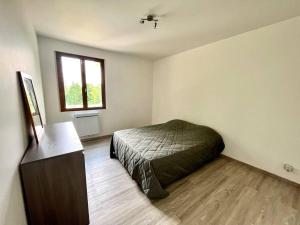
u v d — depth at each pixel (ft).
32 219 3.72
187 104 11.76
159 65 14.28
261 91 7.48
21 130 3.74
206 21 6.79
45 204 3.80
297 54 6.26
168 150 6.89
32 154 3.81
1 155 2.41
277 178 7.18
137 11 6.03
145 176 5.91
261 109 7.54
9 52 3.28
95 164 8.34
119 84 12.99
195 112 11.14
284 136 6.86
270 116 7.25
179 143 7.79
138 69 13.99
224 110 9.21
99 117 12.24
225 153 9.36
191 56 11.09
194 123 11.29
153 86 15.34
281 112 6.88
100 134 12.51
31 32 6.47
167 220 4.86
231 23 6.94
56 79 10.07
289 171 6.77
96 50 11.32
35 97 5.47
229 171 7.84
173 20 6.73
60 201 3.99
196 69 10.77
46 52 9.43
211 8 5.72
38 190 3.66
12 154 2.97
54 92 10.11
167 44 10.03
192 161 7.31
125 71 13.16
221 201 5.70
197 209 5.31
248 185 6.68
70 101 10.89
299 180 6.53
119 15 6.35
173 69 12.78
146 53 12.40
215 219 4.91
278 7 5.57
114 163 8.49
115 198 5.82
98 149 10.31
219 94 9.41
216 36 8.51
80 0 5.31
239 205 5.51
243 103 8.24
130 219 4.89
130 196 5.93
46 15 6.34
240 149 8.57
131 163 6.82
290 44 6.42
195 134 8.97
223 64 9.03
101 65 11.81
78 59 10.78
